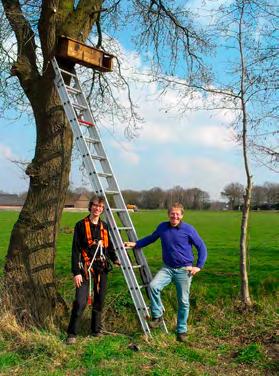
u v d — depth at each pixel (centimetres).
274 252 1995
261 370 589
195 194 10819
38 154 816
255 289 1000
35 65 845
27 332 695
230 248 2262
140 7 984
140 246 739
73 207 7106
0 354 623
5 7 817
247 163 876
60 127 812
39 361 604
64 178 823
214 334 739
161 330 727
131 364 592
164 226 722
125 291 942
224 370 590
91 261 701
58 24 813
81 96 812
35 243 798
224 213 8012
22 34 820
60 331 748
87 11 824
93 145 792
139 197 11006
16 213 7512
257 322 777
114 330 779
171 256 705
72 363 596
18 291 772
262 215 6000
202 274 1279
